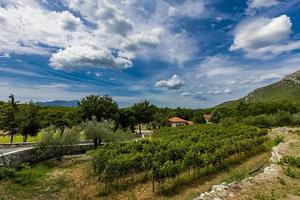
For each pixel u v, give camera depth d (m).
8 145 29.00
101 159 18.92
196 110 122.88
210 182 17.48
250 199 9.78
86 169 21.89
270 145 32.41
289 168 14.38
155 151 22.30
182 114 110.62
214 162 20.02
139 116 66.56
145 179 18.39
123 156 19.50
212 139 31.94
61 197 14.70
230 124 67.06
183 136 37.03
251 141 26.88
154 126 83.62
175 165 16.72
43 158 26.44
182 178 18.12
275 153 21.38
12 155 20.88
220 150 21.64
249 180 12.15
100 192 15.61
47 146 26.22
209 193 10.48
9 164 20.09
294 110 89.31
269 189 10.93
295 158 16.94
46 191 15.65
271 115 72.06
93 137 33.41
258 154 27.38
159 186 16.48
